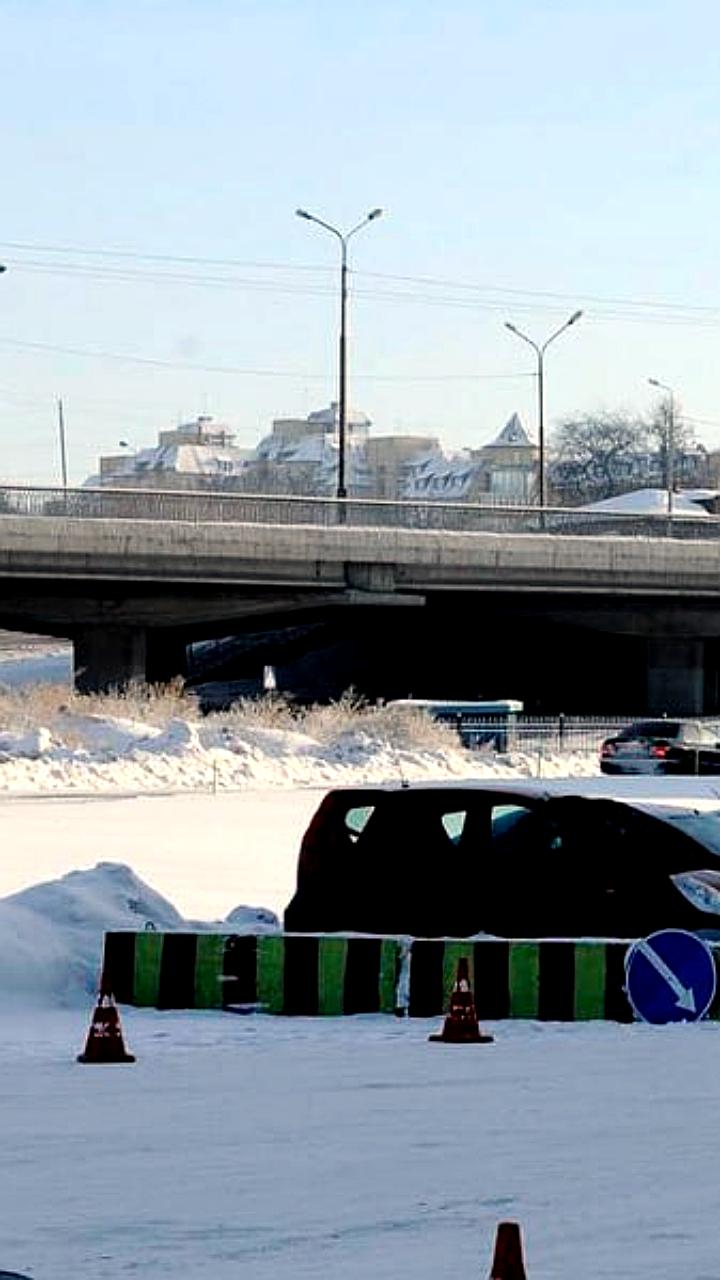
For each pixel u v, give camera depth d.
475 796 21.27
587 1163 12.41
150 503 97.38
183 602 103.44
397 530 101.88
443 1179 11.97
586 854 20.58
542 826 20.88
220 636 119.81
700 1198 11.42
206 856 37.59
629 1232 10.58
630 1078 15.69
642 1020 19.11
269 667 133.50
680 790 55.00
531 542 104.44
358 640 131.38
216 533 97.06
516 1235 7.41
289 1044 17.94
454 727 76.06
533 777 66.38
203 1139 13.24
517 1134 13.38
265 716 75.38
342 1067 16.41
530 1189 11.67
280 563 99.12
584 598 112.25
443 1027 18.94
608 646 129.62
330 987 20.16
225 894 31.06
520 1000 19.50
